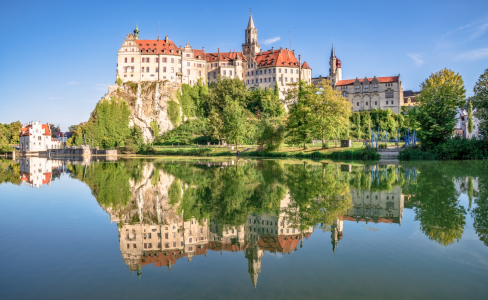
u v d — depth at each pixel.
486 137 57.41
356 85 159.75
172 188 25.27
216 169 40.62
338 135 102.19
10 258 10.59
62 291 8.24
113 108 142.12
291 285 8.28
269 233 13.10
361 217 15.09
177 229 14.22
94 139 138.38
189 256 10.96
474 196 19.67
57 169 46.81
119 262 10.37
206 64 163.25
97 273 9.45
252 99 146.38
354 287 8.09
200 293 8.03
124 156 94.12
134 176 34.69
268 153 73.88
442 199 18.84
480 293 7.66
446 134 60.56
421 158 58.12
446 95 59.97
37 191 25.08
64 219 15.94
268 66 154.38
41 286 8.55
